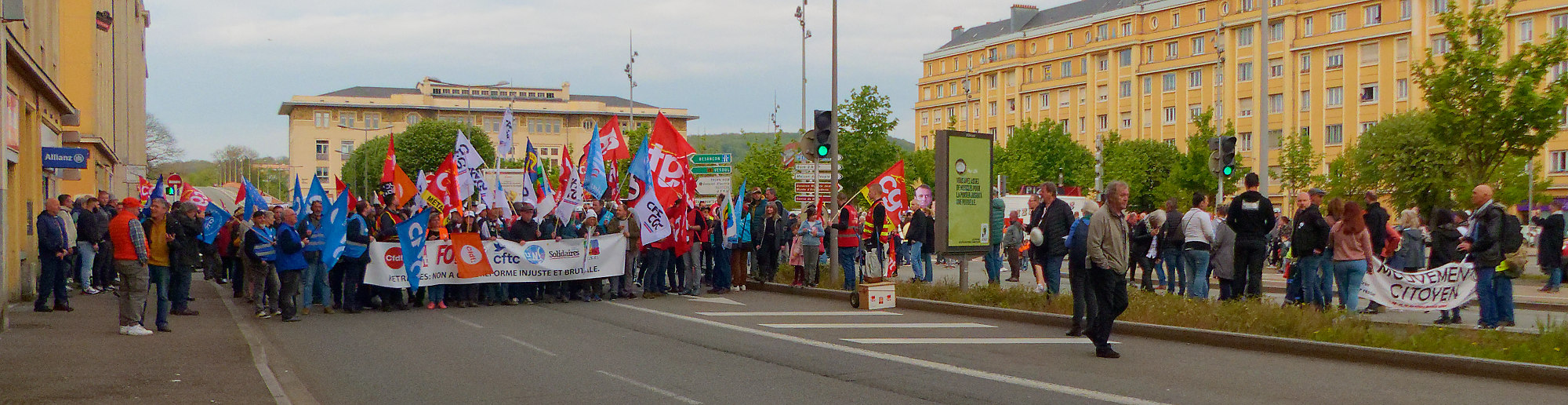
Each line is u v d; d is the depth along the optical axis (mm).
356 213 16062
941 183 16094
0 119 12688
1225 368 9711
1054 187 15242
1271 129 75875
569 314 15344
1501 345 9922
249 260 15188
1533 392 8438
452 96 135375
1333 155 71625
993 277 18766
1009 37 100562
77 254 18891
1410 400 8117
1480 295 12312
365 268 15930
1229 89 78312
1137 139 79750
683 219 18531
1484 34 23906
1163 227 17094
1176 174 52500
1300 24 74438
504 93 138500
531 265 17109
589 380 9250
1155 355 10602
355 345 11906
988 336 12234
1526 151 23984
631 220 18234
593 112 131500
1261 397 8242
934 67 112812
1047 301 14398
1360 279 13516
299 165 124938
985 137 16672
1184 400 8141
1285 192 74062
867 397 8328
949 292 16094
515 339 12227
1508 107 23359
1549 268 17484
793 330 12914
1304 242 13641
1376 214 14477
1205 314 12203
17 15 13258
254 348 11219
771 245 19812
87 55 34031
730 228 19156
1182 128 82125
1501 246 12141
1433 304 13430
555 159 130625
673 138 18484
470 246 16719
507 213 20797
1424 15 66312
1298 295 14883
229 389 8602
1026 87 98250
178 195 30125
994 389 8664
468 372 9766
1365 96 70062
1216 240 15383
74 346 11234
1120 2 91000
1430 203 41969
